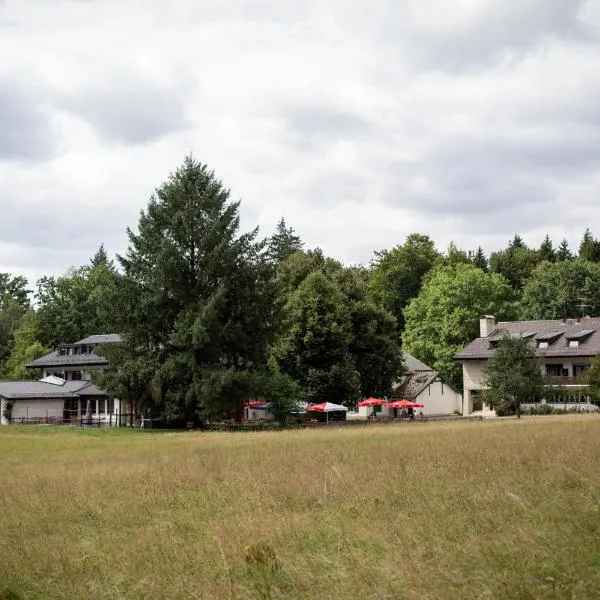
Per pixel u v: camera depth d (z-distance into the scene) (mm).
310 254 97312
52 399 85125
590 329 86625
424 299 105688
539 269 129375
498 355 65062
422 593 8648
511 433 34906
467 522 12406
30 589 9977
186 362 61406
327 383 71312
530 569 9234
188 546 11789
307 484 17750
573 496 14500
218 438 43375
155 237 63688
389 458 23438
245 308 63875
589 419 51562
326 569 10164
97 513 15711
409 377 94938
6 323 131125
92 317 113688
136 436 50500
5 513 16047
